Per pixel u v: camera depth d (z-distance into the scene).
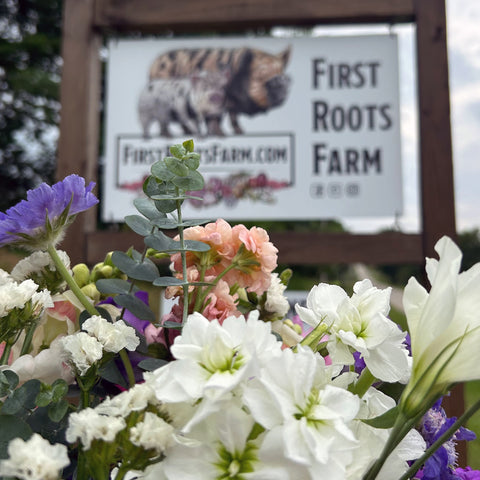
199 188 0.50
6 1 10.73
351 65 2.95
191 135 2.96
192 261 0.59
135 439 0.33
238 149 2.94
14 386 0.45
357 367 0.55
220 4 2.83
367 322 0.46
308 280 7.10
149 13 2.85
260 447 0.35
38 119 10.55
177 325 0.48
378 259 2.62
